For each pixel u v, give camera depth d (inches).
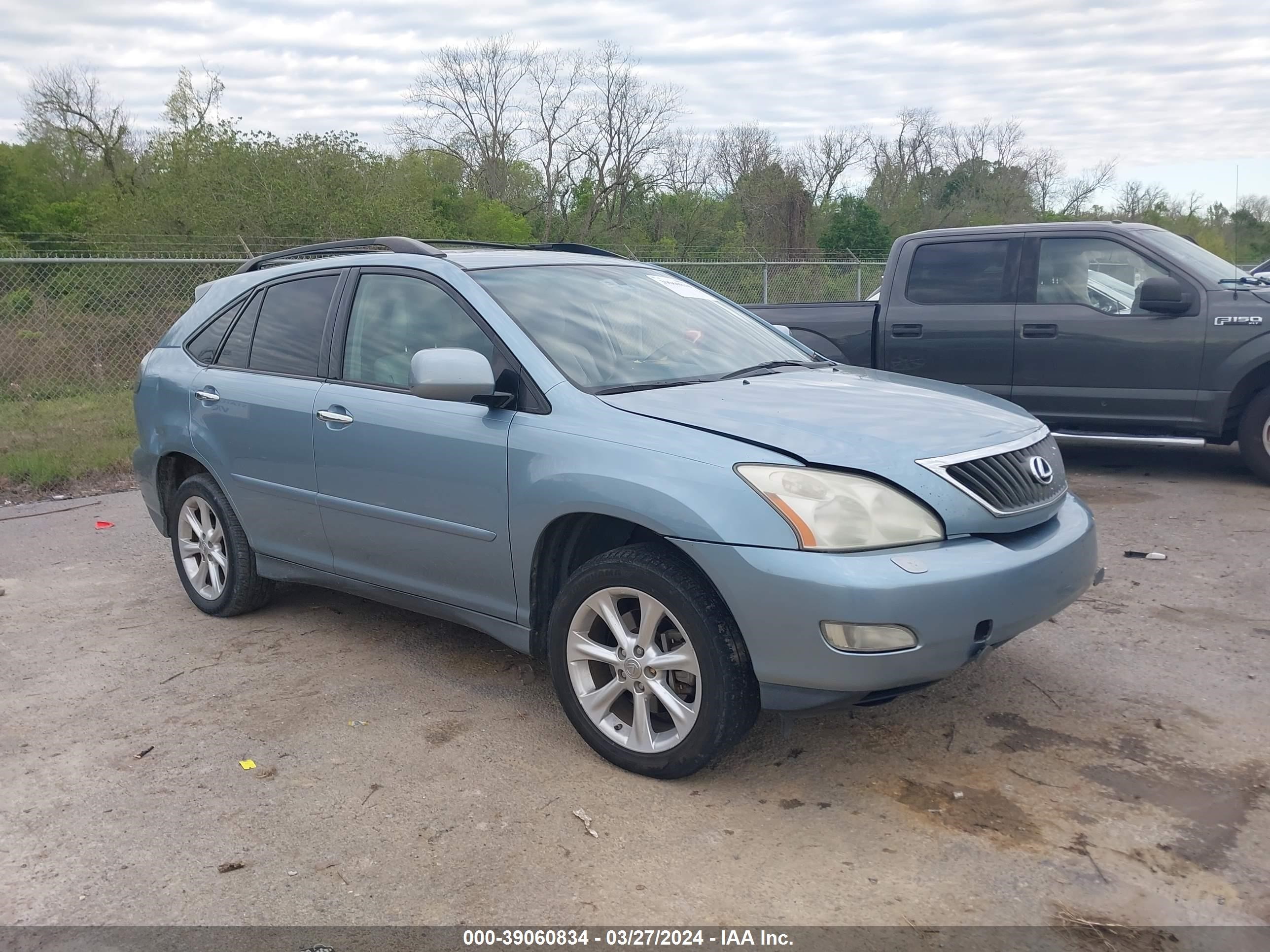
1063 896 108.3
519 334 152.2
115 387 506.9
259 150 1008.9
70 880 116.4
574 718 141.9
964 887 110.3
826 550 119.5
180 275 561.3
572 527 143.9
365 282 177.3
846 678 118.5
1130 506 273.4
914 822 123.1
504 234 1577.3
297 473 179.0
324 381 177.2
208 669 179.6
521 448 143.4
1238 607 194.1
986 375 316.2
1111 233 302.2
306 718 158.1
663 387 150.1
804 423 132.0
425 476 156.3
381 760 143.4
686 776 132.7
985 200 1972.2
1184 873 111.6
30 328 509.7
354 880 115.0
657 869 115.2
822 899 108.8
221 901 111.6
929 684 123.4
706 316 183.3
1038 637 182.1
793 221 1780.3
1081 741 142.5
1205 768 134.1
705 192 1717.5
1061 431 310.5
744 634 123.2
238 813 130.0
